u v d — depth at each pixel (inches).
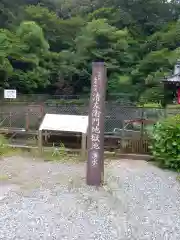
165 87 437.7
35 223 146.8
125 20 1039.0
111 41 869.2
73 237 134.4
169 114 305.3
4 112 340.5
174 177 229.3
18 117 336.8
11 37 666.8
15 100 530.0
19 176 222.7
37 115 327.0
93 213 160.9
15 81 679.7
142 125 283.9
